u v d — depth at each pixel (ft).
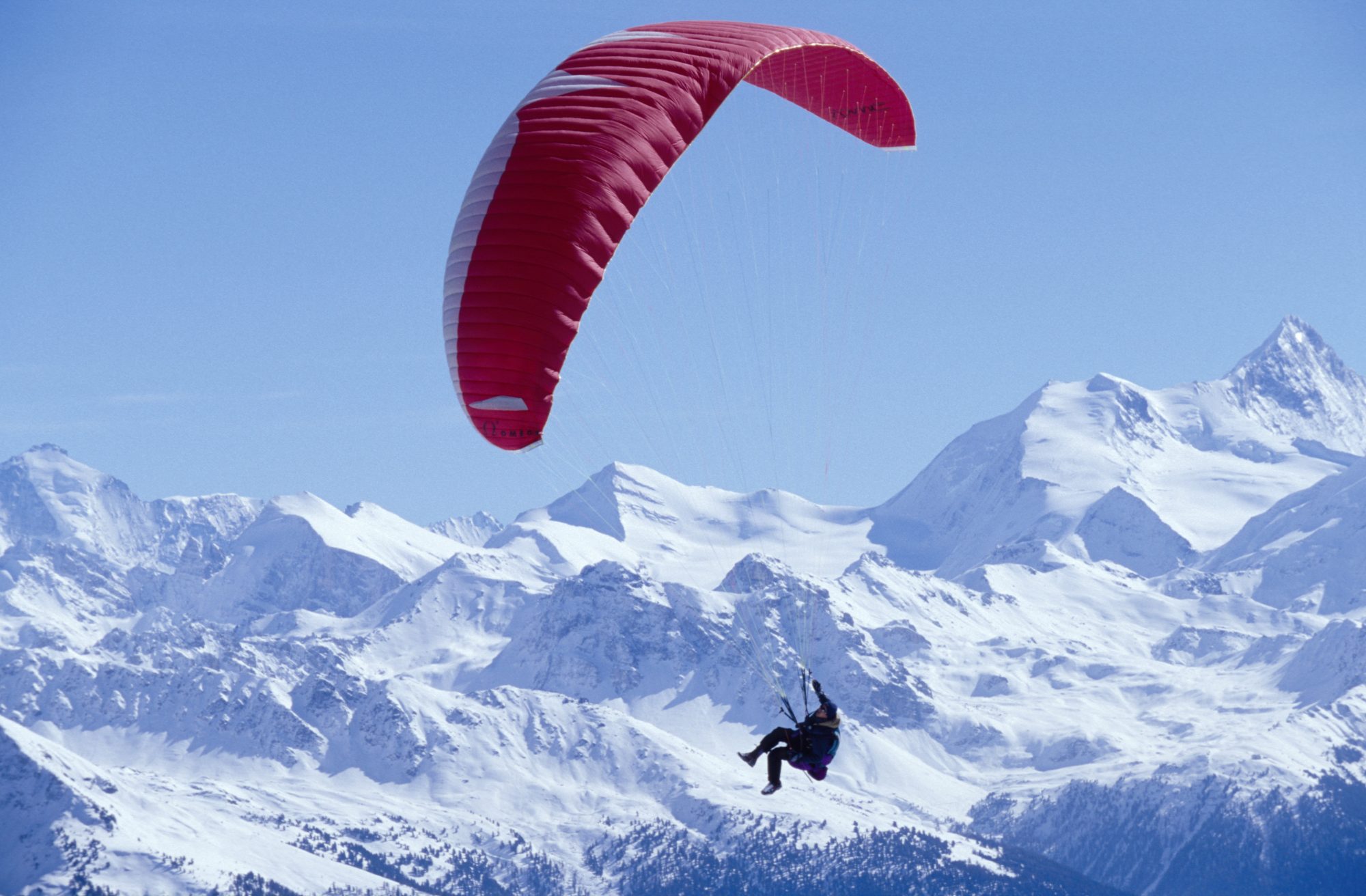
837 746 176.35
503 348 164.04
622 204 166.81
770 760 176.55
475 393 166.50
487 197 168.45
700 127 173.88
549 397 166.40
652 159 169.48
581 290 164.96
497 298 164.55
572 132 168.55
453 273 169.17
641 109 170.81
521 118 172.45
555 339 164.86
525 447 167.53
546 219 164.55
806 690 179.22
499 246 165.27
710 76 175.73
